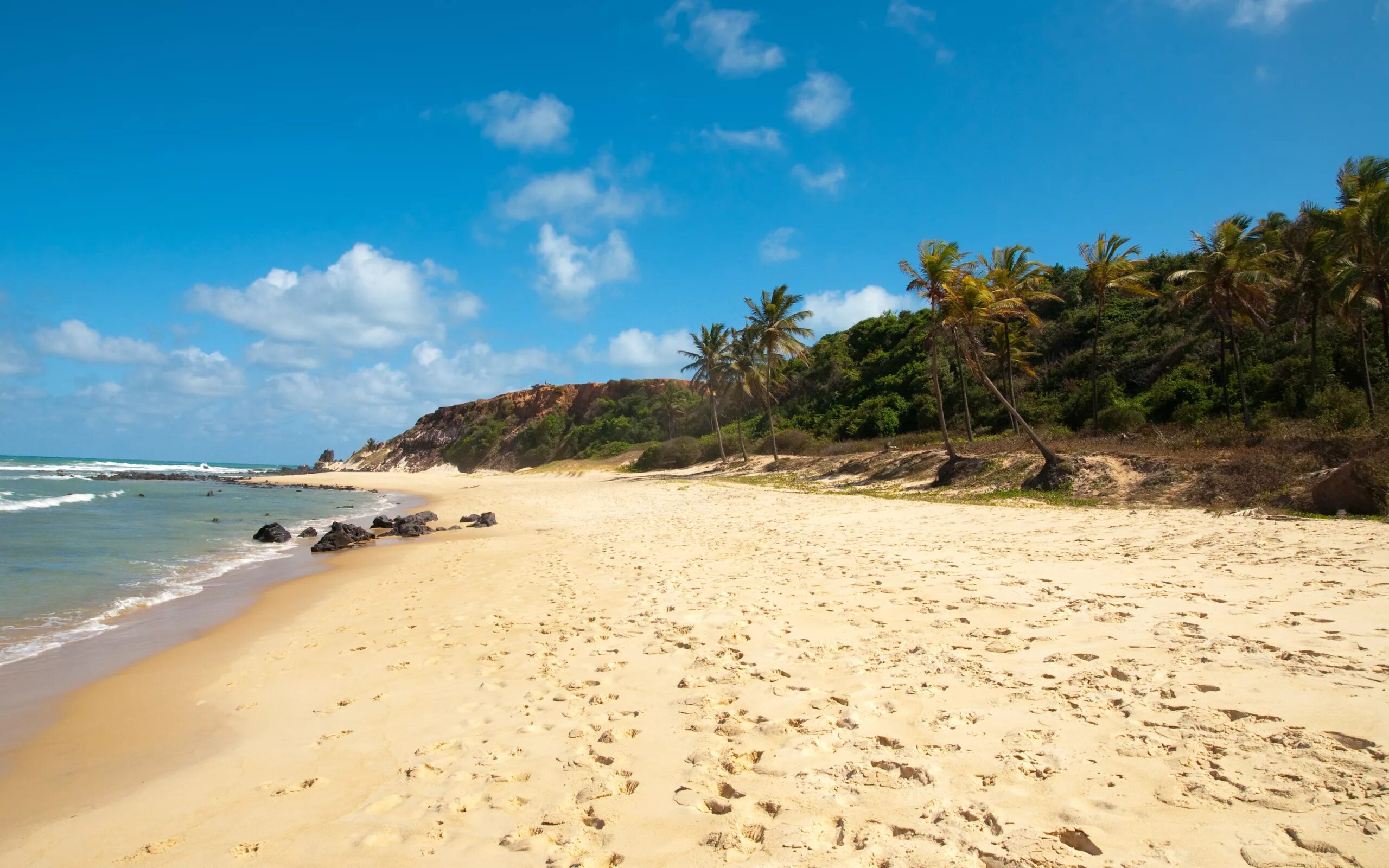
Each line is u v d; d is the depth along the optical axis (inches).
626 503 1099.9
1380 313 935.0
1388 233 750.5
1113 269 1028.5
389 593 452.8
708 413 2500.0
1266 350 1120.2
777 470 1432.1
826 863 119.0
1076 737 157.3
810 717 184.9
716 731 183.2
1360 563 316.2
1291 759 136.6
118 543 713.0
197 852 146.9
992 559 399.2
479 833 142.9
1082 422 1222.9
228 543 758.5
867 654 234.5
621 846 132.3
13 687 270.7
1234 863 107.6
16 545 660.1
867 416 1643.7
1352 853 106.0
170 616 397.4
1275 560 336.8
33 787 186.7
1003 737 161.2
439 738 198.5
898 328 1993.1
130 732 223.5
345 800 165.3
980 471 860.6
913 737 165.6
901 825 128.6
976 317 865.5
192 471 3806.6
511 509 1179.9
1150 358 1282.0
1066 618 259.1
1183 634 226.5
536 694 226.5
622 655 261.0
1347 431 655.8
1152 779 136.0
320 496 1835.6
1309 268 906.7
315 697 248.7
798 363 2225.6
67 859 148.6
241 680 274.2
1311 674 180.1
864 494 909.2
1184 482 620.7
